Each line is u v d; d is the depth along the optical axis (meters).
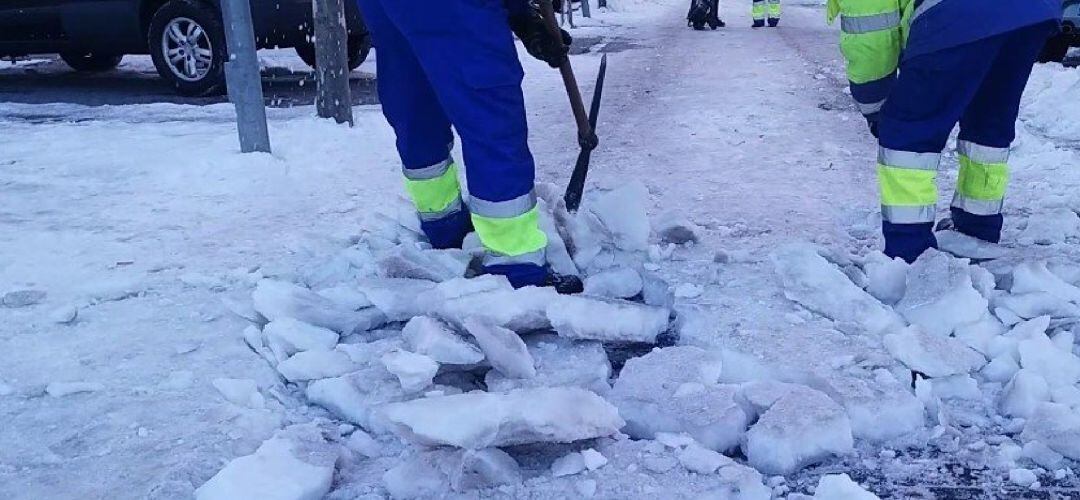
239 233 4.00
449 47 2.83
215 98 8.51
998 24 2.81
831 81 8.48
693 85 8.39
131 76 10.51
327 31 6.32
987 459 2.16
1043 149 5.23
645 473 2.05
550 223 3.36
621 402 2.29
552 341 2.71
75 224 4.17
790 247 3.24
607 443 2.17
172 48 8.58
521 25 3.27
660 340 2.83
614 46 12.26
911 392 2.42
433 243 3.57
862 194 4.46
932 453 2.20
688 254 3.58
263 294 2.92
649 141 5.88
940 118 3.04
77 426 2.33
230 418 2.36
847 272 3.13
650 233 3.72
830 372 2.49
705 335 2.76
